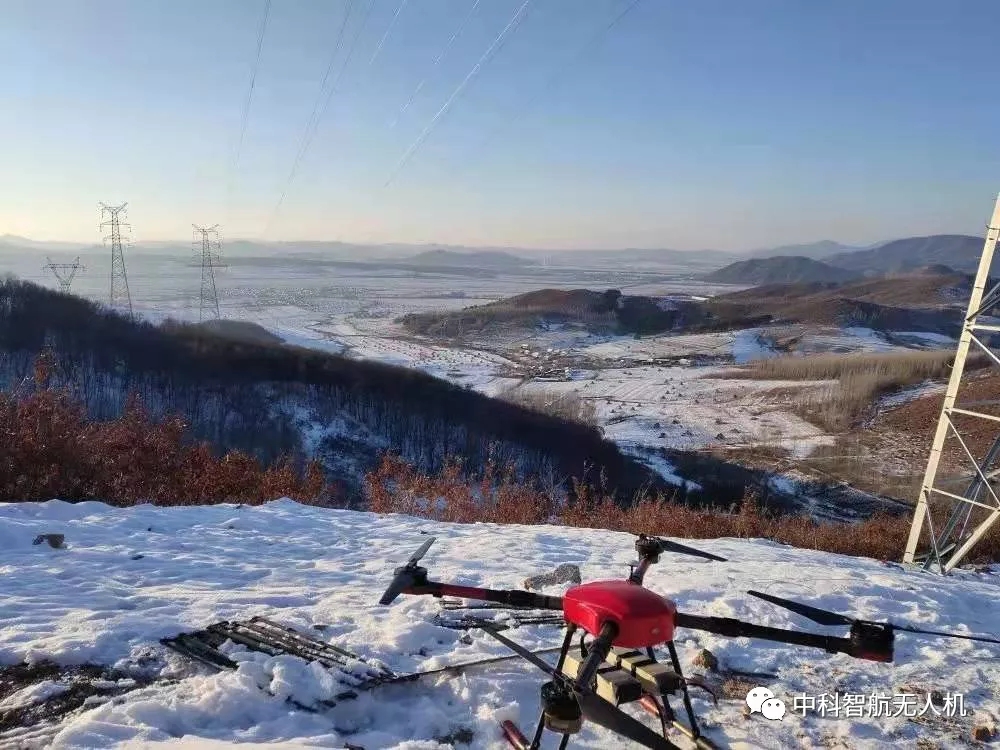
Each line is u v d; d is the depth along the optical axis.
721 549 12.13
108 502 17.12
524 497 21.83
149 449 18.91
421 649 5.61
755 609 7.49
